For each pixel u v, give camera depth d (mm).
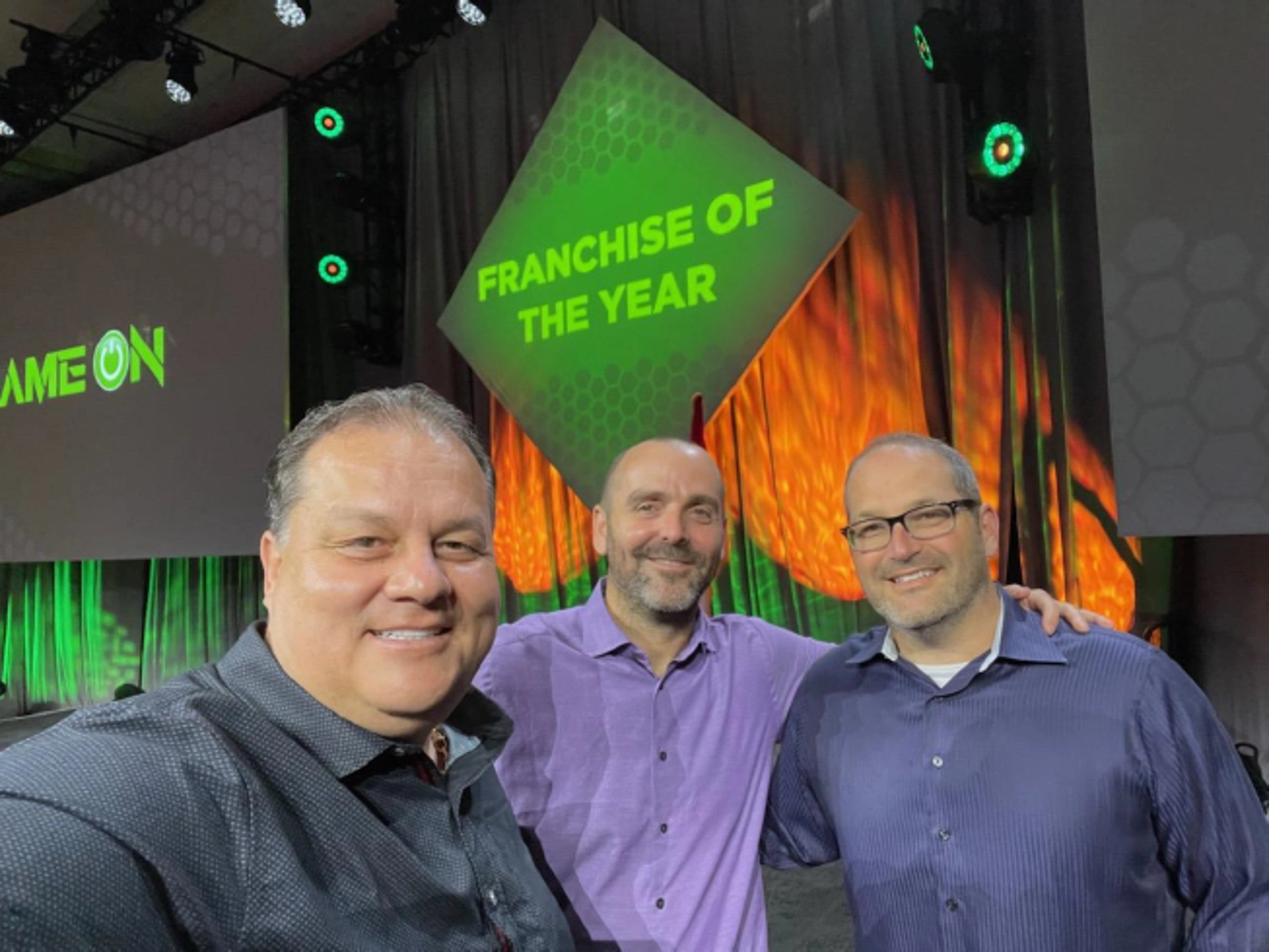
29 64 5098
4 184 6621
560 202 4379
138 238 5344
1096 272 3084
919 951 1108
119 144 6250
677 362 3938
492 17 4926
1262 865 1027
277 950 581
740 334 3754
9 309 6008
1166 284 2621
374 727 705
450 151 5105
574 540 4539
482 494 762
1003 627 1165
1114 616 3055
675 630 1366
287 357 4711
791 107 3832
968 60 3160
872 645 1267
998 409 3301
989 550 1194
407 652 693
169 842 556
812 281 3604
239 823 595
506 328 4562
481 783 919
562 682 1354
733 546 3955
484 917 755
